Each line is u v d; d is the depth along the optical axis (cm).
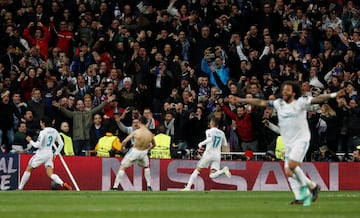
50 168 5200
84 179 5569
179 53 6819
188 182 5488
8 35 6794
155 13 7194
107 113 6131
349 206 3297
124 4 7306
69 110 6003
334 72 6706
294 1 7531
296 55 6850
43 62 6644
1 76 6394
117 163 5641
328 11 7462
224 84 6619
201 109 6016
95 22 7031
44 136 5153
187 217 2669
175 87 6556
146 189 5669
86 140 5919
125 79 6281
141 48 6619
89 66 6431
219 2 7294
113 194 4447
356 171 5956
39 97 6006
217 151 5359
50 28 6975
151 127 5947
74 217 2666
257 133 6041
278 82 6494
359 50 6969
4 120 5881
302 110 3312
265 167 5841
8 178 5444
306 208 3145
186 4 7319
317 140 6016
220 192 4975
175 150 5847
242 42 7069
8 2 7156
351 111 6138
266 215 2759
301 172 3316
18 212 2877
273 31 7181
